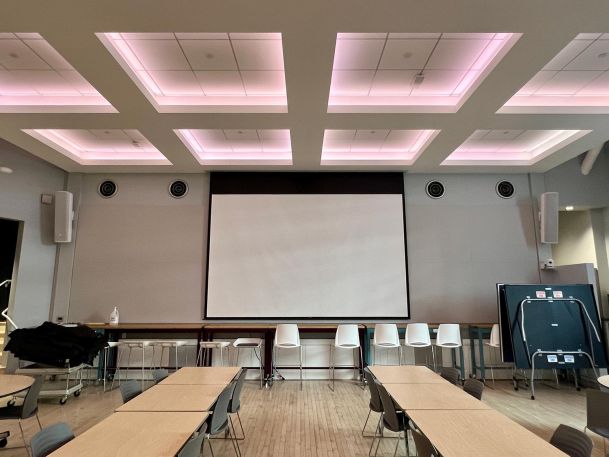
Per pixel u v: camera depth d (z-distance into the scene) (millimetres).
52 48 4023
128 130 6129
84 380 6715
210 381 3676
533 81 4633
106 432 2348
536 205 7492
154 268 7281
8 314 6598
